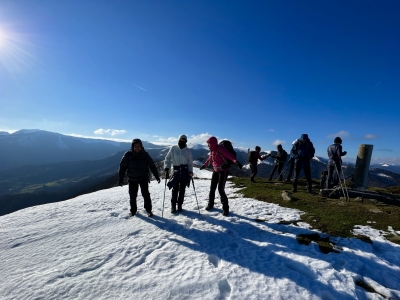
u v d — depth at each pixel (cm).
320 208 671
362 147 796
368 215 605
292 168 1231
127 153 639
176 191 673
